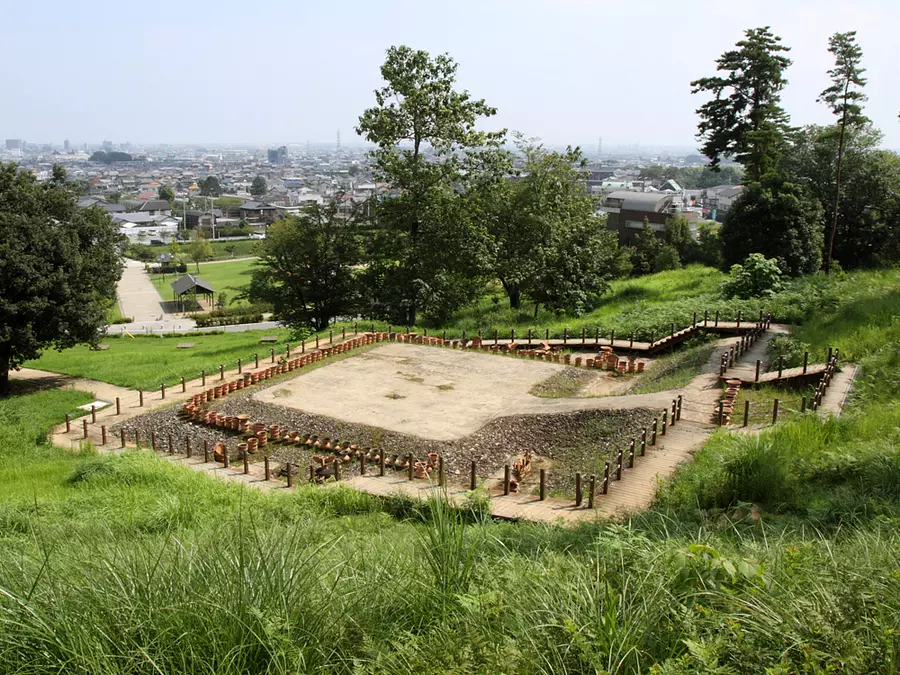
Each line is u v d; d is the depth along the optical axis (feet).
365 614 14.78
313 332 114.01
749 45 150.92
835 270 148.66
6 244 86.79
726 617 13.35
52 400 80.79
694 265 175.52
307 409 68.95
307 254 129.90
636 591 14.44
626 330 96.32
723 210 438.40
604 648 12.55
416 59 117.50
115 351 139.03
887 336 65.10
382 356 89.81
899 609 13.38
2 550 18.12
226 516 35.55
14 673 12.35
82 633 12.70
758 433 46.70
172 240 463.01
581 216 139.95
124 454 55.72
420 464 52.75
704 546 15.78
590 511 41.06
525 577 16.34
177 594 14.03
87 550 17.63
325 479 51.90
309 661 13.20
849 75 131.95
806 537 25.35
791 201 138.10
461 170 124.36
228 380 81.35
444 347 94.73
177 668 12.71
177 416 69.97
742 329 83.46
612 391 74.38
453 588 16.07
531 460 55.11
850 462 34.71
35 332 91.81
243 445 58.34
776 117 149.79
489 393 73.82
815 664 11.59
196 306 256.32
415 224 124.77
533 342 95.35
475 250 122.93
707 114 159.22
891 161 170.19
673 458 48.24
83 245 103.24
